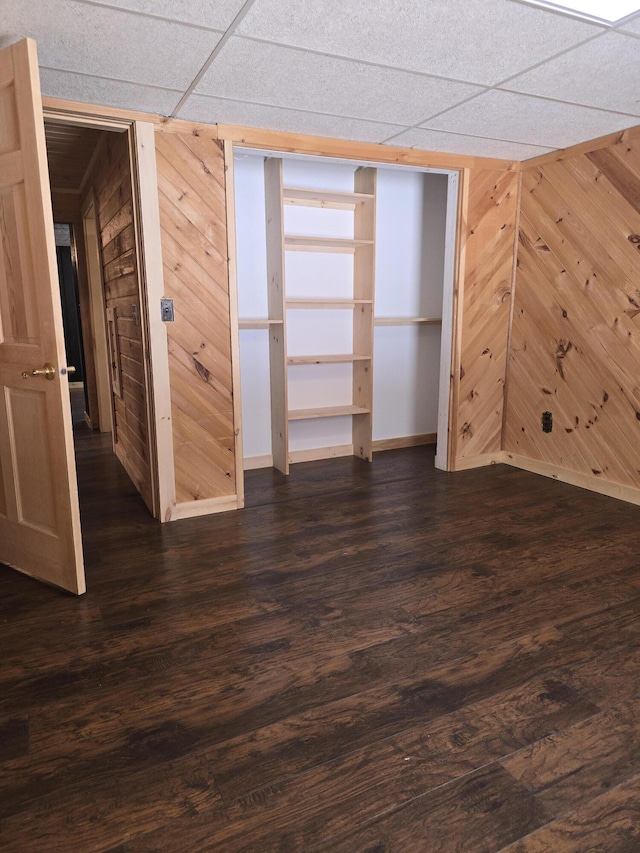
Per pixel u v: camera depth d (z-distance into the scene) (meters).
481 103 2.71
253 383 4.09
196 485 3.25
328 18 1.91
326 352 4.33
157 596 2.38
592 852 1.25
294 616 2.22
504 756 1.52
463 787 1.43
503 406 4.20
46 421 2.29
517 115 2.88
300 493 3.64
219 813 1.36
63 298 8.60
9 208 2.17
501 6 1.85
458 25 1.97
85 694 1.78
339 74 2.36
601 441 3.53
